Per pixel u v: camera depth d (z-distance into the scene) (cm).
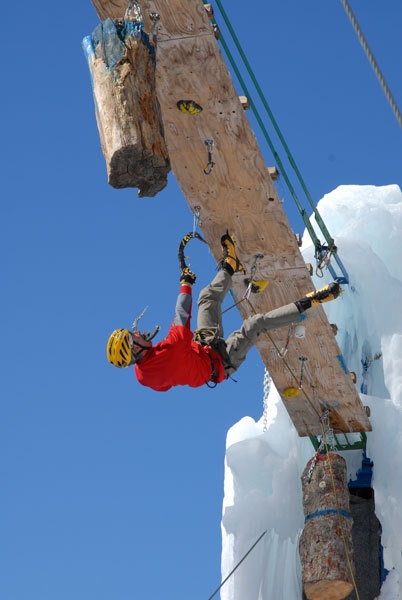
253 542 1557
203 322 1180
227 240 1252
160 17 1174
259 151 1261
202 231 1345
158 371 1122
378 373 1614
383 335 1575
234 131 1248
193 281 1164
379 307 1570
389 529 1531
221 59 1201
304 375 1479
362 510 1570
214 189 1301
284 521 1557
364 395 1572
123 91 1116
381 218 1697
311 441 1591
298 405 1535
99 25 1150
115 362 1116
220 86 1220
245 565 1550
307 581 1398
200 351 1154
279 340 1422
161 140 1132
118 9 1209
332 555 1396
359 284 1559
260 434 1723
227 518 1566
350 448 1584
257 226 1327
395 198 1828
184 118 1243
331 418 1545
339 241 1566
